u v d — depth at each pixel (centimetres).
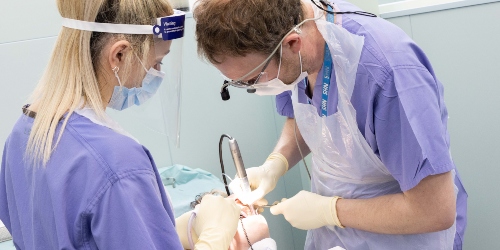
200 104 281
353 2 225
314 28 142
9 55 240
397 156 139
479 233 246
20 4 238
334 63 142
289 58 135
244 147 296
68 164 109
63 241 106
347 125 150
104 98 120
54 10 243
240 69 133
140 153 113
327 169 169
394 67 136
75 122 113
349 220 156
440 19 227
